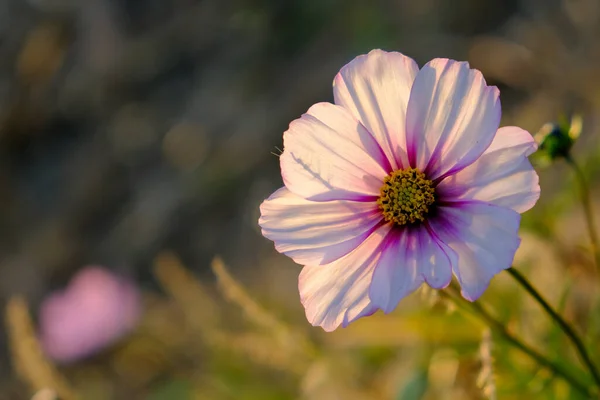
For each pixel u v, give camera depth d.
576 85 0.78
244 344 0.61
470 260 0.46
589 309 0.59
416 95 0.48
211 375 0.75
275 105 0.99
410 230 0.48
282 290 0.80
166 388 0.80
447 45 0.90
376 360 0.65
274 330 0.58
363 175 0.49
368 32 0.97
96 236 1.04
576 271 0.59
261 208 0.49
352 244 0.48
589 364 0.49
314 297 0.48
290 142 0.49
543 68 0.81
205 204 0.97
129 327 0.85
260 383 0.71
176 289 0.74
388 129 0.49
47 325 0.87
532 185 0.46
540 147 0.53
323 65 0.98
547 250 0.60
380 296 0.47
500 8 0.91
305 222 0.49
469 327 0.58
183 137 1.03
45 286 1.03
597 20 0.81
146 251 0.98
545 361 0.51
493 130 0.47
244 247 0.92
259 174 0.96
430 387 0.60
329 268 0.48
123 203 1.04
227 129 1.01
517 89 0.82
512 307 0.58
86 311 0.85
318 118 0.49
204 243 0.95
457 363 0.58
